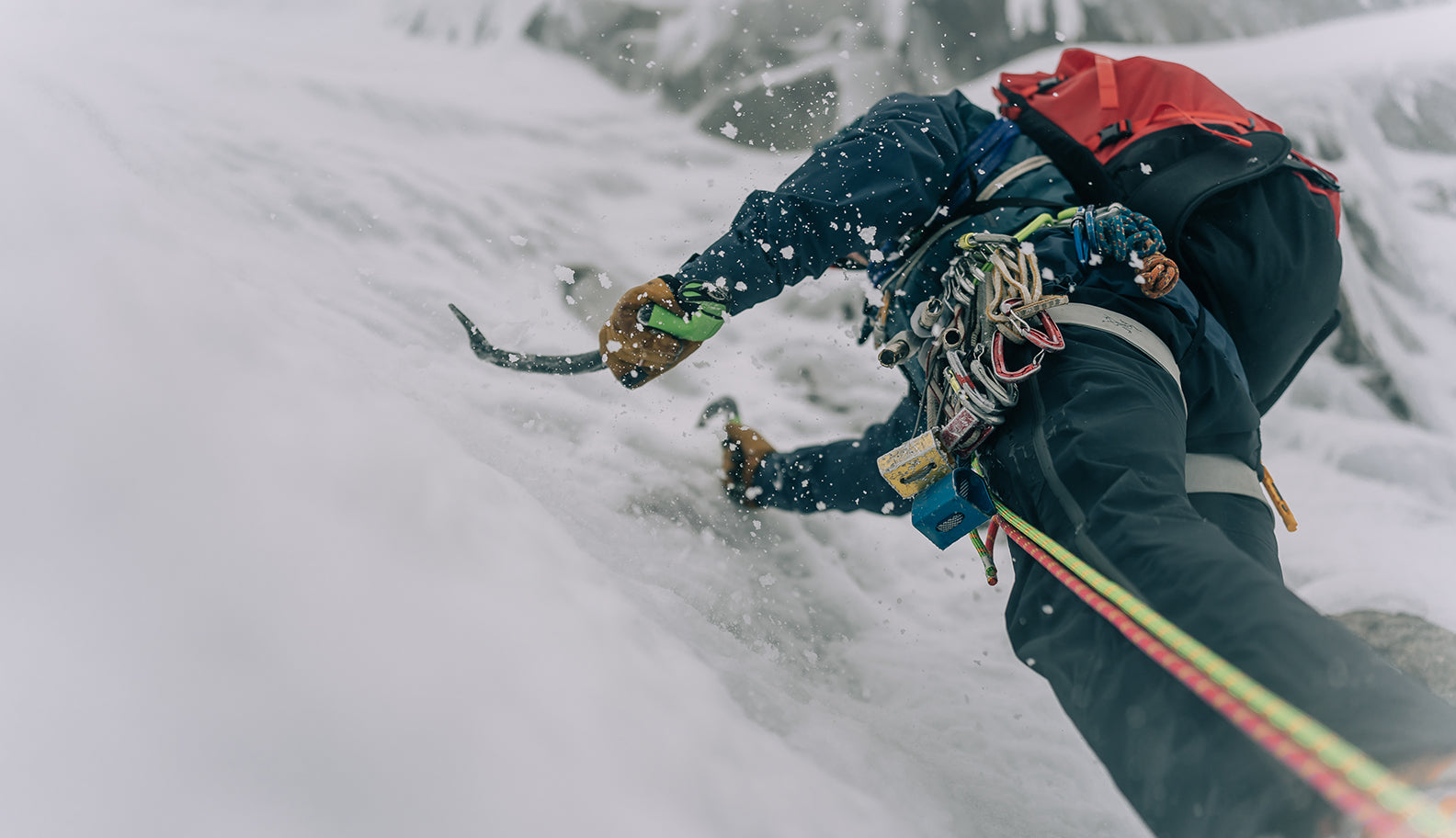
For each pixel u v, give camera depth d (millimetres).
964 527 1531
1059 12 5094
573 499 2092
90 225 1412
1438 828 737
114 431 999
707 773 1083
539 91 4816
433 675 949
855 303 3701
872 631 2225
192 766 774
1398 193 4395
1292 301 1701
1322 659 1016
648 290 1729
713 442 2646
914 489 1560
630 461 2404
